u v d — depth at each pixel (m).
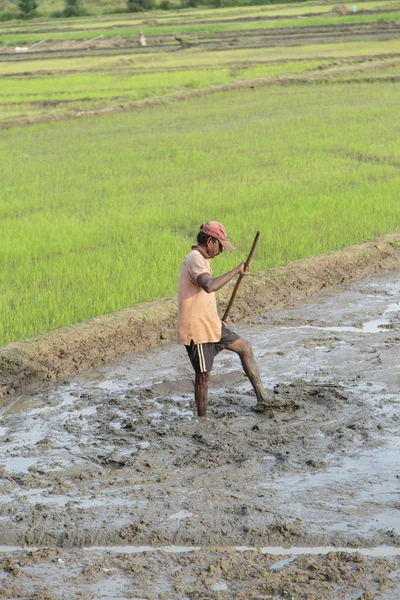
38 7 194.25
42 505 10.83
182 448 12.52
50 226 27.23
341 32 113.25
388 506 10.57
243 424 13.44
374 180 34.25
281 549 9.73
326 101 61.56
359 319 19.33
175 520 10.37
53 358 16.61
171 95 66.56
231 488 11.18
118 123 56.72
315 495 10.89
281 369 16.05
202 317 13.30
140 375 16.20
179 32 125.50
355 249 23.94
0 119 59.12
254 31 120.75
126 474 11.77
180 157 41.25
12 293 19.70
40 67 97.12
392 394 14.55
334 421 13.37
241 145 44.19
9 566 9.45
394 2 153.88
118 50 111.31
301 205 29.00
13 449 12.81
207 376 13.55
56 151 45.97
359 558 9.30
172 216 28.08
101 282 20.61
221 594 8.79
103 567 9.41
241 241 24.70
